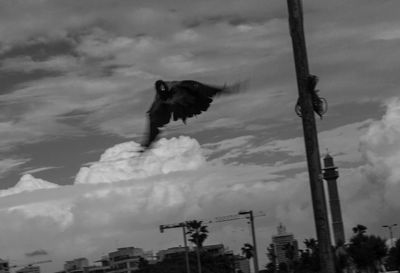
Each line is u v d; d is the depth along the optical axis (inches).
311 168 470.0
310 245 5398.6
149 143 254.8
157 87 254.8
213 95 255.0
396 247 4534.9
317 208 467.5
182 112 254.8
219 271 6235.2
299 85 472.4
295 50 475.2
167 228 4549.7
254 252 3378.4
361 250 4461.1
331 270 463.2
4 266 5216.5
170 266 6131.9
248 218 3410.4
